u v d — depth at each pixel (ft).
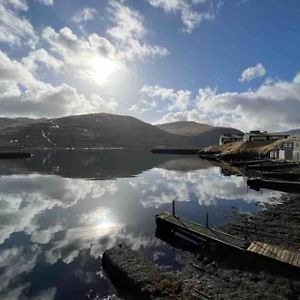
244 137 430.20
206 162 312.09
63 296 44.52
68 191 135.13
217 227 77.71
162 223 76.43
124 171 222.07
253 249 52.65
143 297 41.81
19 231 75.56
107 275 51.03
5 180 172.35
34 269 53.47
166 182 163.22
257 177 166.09
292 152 241.35
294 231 71.31
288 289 42.93
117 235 72.69
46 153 491.31
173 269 53.52
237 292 43.88
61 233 74.18
